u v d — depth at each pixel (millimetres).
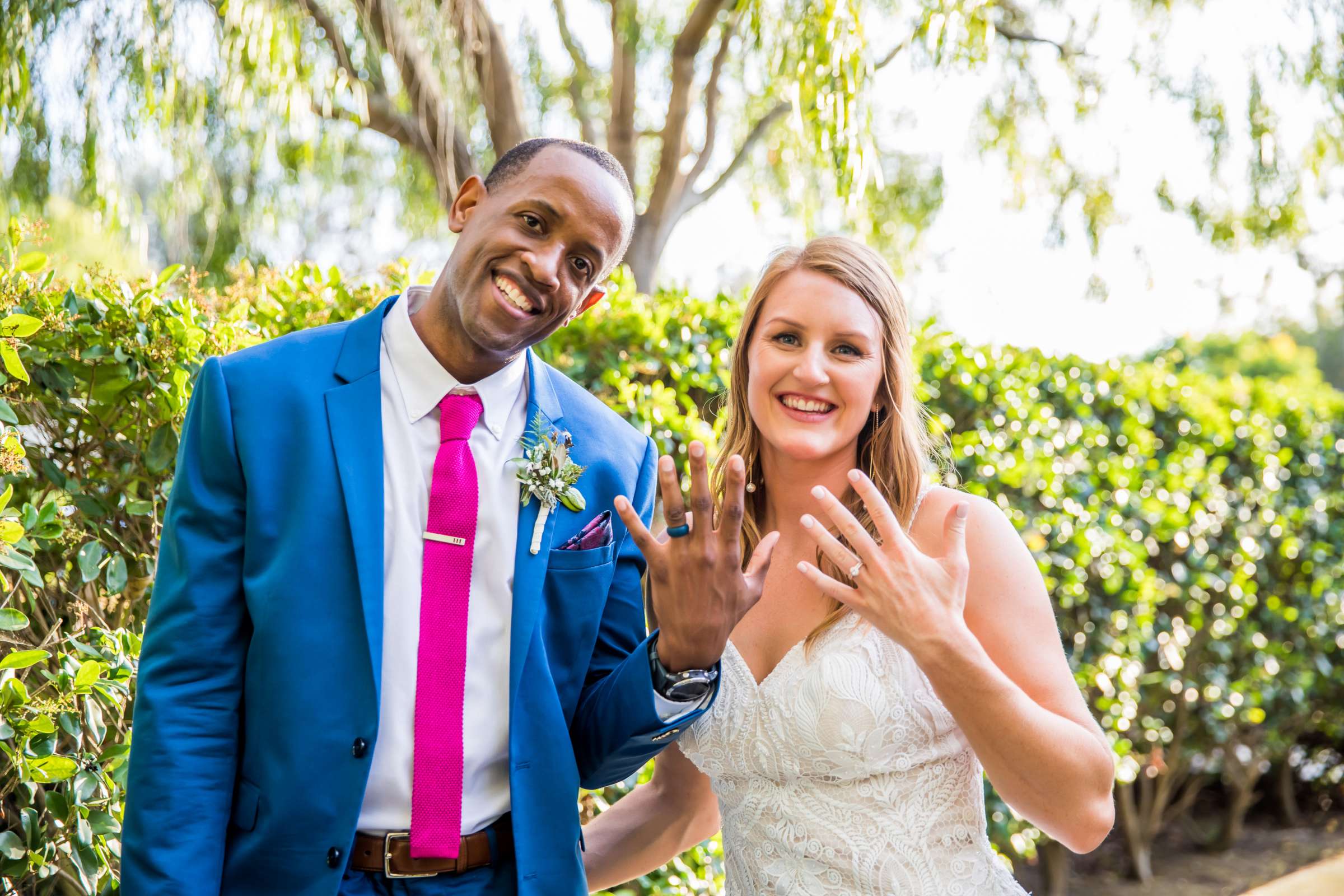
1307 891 4484
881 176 3947
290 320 3020
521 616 1620
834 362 1829
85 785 1879
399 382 1674
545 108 7777
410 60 5285
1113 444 4816
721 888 3057
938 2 4309
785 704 1773
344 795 1495
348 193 7641
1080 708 1707
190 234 5996
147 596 2336
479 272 1598
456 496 1617
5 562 1882
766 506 2043
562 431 1734
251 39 4352
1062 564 4281
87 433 2279
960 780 1810
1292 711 5715
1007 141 6863
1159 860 5336
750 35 4477
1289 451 5547
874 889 1720
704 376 3363
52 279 2293
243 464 1566
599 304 3307
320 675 1513
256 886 1502
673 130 6859
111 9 4469
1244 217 6543
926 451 2035
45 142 4566
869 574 1563
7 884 1901
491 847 1598
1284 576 5605
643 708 1621
